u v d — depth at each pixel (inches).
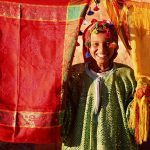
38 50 86.9
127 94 88.0
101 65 87.6
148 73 87.0
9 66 87.1
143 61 87.6
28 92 86.8
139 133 85.4
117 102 87.4
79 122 87.7
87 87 88.0
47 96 86.1
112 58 88.2
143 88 84.5
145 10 89.5
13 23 87.4
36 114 86.4
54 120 86.4
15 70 87.0
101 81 87.6
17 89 87.0
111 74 87.9
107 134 86.2
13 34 87.3
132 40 87.8
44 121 86.3
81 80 89.0
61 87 86.0
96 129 87.0
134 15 89.2
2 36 87.3
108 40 85.7
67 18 86.6
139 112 84.9
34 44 87.0
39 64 86.7
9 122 87.2
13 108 87.0
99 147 86.1
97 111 86.7
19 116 87.0
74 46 86.0
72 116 89.3
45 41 86.8
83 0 86.4
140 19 89.2
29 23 87.4
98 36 85.4
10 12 87.5
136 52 87.2
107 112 86.6
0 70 87.1
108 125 86.4
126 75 88.4
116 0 89.3
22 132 87.0
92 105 87.3
